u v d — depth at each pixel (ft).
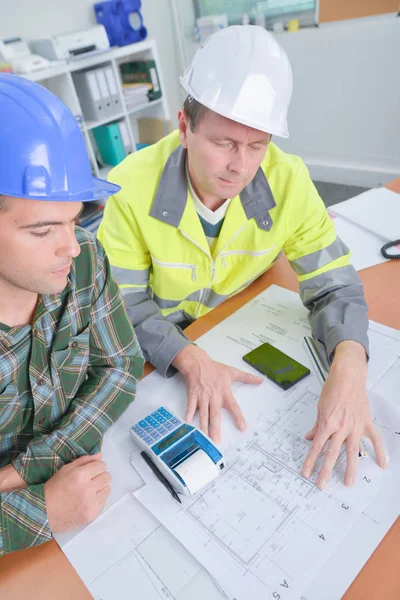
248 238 3.02
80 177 1.57
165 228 2.92
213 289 3.30
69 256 1.63
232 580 1.57
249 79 2.14
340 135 9.18
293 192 2.88
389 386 2.25
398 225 3.54
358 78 8.30
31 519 1.76
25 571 1.69
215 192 2.55
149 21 9.77
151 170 2.92
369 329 2.62
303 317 2.86
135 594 1.58
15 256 1.53
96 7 8.61
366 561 1.57
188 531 1.74
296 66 8.94
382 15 7.51
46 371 2.16
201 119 2.28
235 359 2.58
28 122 1.43
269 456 2.00
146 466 2.03
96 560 1.69
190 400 2.32
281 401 2.27
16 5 7.66
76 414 2.20
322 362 2.46
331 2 7.93
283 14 8.79
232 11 9.41
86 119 8.60
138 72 9.30
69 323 2.19
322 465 1.91
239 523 1.74
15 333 1.95
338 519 1.71
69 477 1.88
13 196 1.42
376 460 1.92
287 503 1.79
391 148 8.66
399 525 1.67
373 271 3.12
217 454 1.94
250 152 2.33
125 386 2.35
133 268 3.08
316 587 1.52
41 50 7.80
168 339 2.65
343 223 3.71
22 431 2.23
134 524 1.80
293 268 3.11
